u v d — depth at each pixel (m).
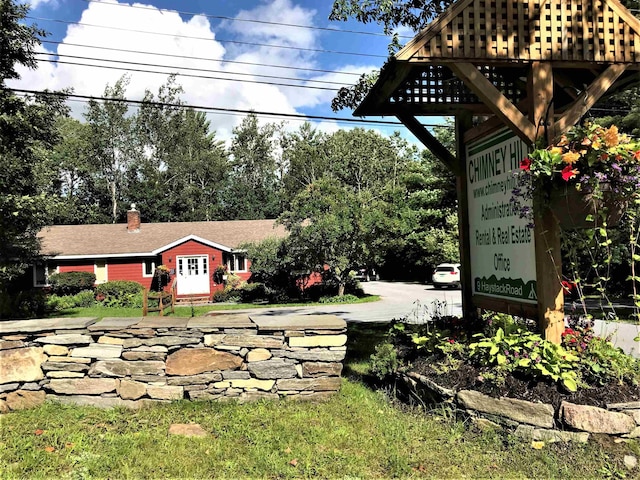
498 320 4.66
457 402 3.90
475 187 5.23
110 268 23.95
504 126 4.61
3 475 3.04
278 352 4.48
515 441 3.48
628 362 3.97
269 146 53.00
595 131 3.63
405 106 5.36
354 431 3.82
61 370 4.32
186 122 48.03
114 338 4.35
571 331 4.05
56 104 13.99
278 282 22.03
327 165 48.47
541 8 4.09
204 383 4.38
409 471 3.17
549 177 3.79
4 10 11.84
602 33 4.15
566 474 3.12
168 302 19.61
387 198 23.38
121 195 45.19
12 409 4.23
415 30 8.02
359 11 7.77
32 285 22.86
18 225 14.19
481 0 4.04
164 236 25.59
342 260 19.53
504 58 4.04
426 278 32.44
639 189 3.54
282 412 4.19
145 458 3.30
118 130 44.50
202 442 3.58
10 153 13.03
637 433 3.40
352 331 9.27
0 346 4.25
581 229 4.03
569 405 3.44
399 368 4.67
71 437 3.62
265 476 3.09
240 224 27.44
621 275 12.80
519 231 4.41
